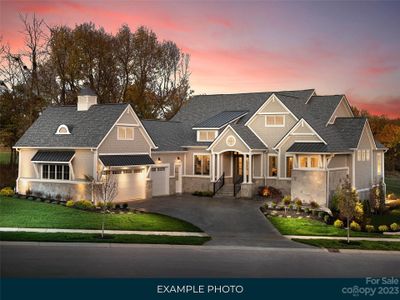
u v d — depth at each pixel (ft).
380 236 85.71
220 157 129.18
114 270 55.98
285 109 124.98
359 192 122.72
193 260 62.28
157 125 138.51
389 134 211.41
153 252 66.33
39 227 81.05
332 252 70.49
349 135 122.52
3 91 165.99
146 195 119.75
